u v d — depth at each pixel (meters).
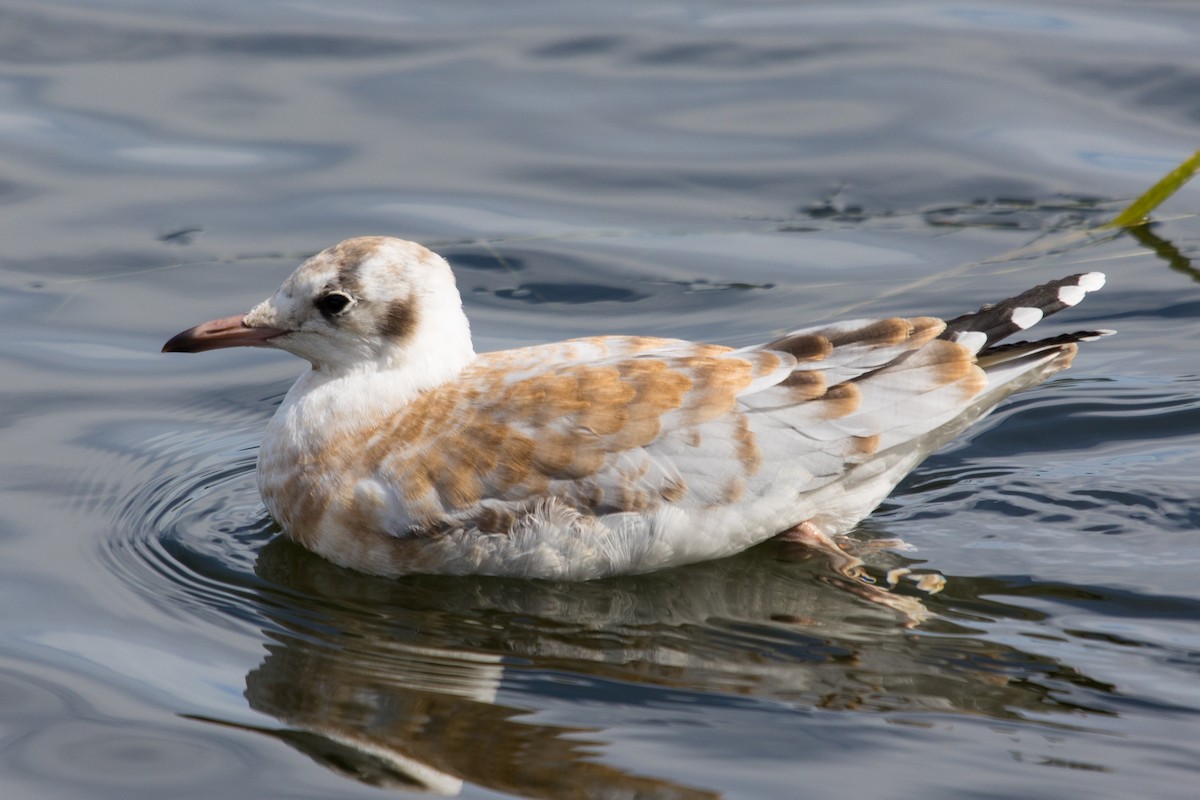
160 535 12.70
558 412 11.70
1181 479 13.02
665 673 10.61
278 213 18.14
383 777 9.32
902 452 12.16
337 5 23.17
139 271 17.05
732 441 11.65
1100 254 17.03
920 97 20.28
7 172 18.73
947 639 10.97
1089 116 19.73
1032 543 12.30
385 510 11.89
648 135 19.69
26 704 10.15
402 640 11.10
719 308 16.25
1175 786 9.10
